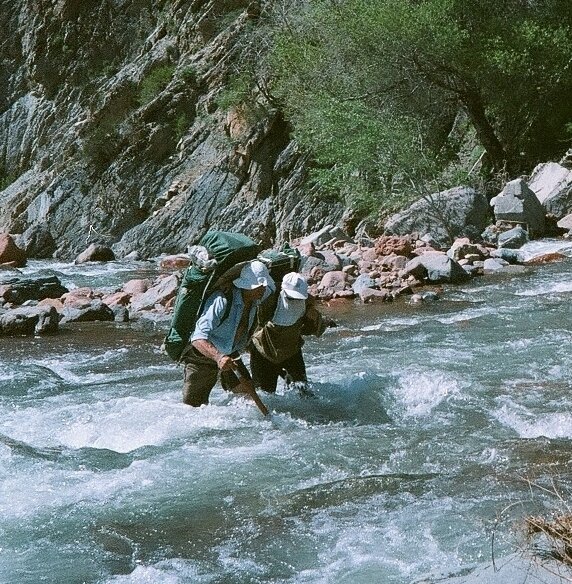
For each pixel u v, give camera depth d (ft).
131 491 16.61
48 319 35.27
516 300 37.27
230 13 106.63
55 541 14.58
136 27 122.62
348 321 34.73
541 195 64.03
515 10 77.46
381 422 20.74
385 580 12.69
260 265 20.94
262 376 22.74
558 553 11.55
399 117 71.36
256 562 13.55
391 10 72.54
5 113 129.59
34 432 21.13
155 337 33.81
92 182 102.78
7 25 130.52
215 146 97.09
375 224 70.79
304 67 79.61
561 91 76.43
